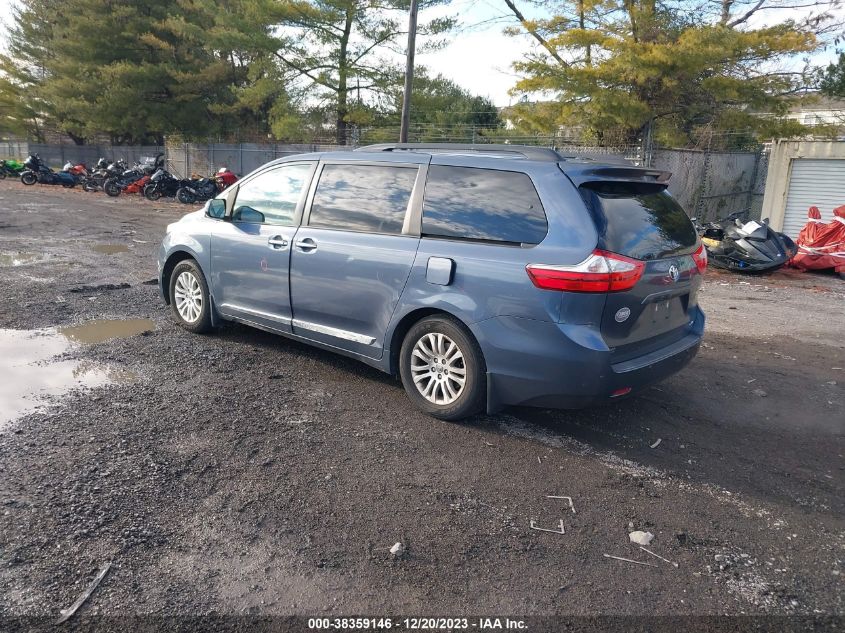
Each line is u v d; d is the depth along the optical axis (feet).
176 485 11.35
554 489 11.88
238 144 97.19
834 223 38.04
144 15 101.55
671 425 15.08
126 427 13.51
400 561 9.59
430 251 14.01
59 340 19.29
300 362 18.19
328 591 8.92
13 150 143.64
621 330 12.60
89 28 98.53
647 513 11.23
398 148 16.33
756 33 46.26
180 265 20.49
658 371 13.58
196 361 17.89
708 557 10.06
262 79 78.84
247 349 19.13
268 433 13.60
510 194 13.33
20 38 121.49
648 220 13.47
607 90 49.34
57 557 9.29
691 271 14.33
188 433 13.39
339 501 11.11
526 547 10.09
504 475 12.32
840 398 17.22
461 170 14.21
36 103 122.31
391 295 14.70
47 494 10.82
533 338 12.57
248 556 9.55
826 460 13.58
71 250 35.65
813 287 34.45
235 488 11.35
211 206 19.07
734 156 67.36
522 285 12.59
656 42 50.34
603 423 14.99
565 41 48.70
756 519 11.21
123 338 19.75
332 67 78.59
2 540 9.58
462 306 13.39
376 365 15.57
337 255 15.70
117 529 10.00
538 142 65.26
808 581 9.59
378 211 15.35
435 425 14.39
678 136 58.75
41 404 14.48
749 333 23.99
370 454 12.87
